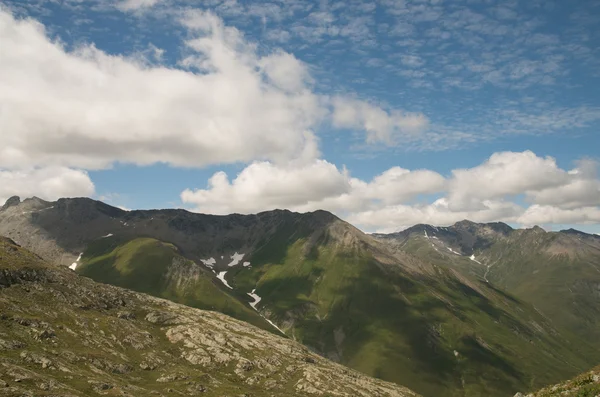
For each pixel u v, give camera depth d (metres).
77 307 168.12
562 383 66.44
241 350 183.88
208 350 173.50
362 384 186.88
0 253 179.50
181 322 196.25
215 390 134.00
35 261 190.12
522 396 69.69
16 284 162.25
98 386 108.50
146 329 180.00
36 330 133.88
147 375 137.62
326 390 160.50
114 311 183.75
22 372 100.44
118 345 151.88
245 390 142.38
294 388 160.38
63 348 131.12
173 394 122.56
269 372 170.62
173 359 159.00
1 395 85.25
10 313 138.00
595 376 61.06
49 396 90.75
